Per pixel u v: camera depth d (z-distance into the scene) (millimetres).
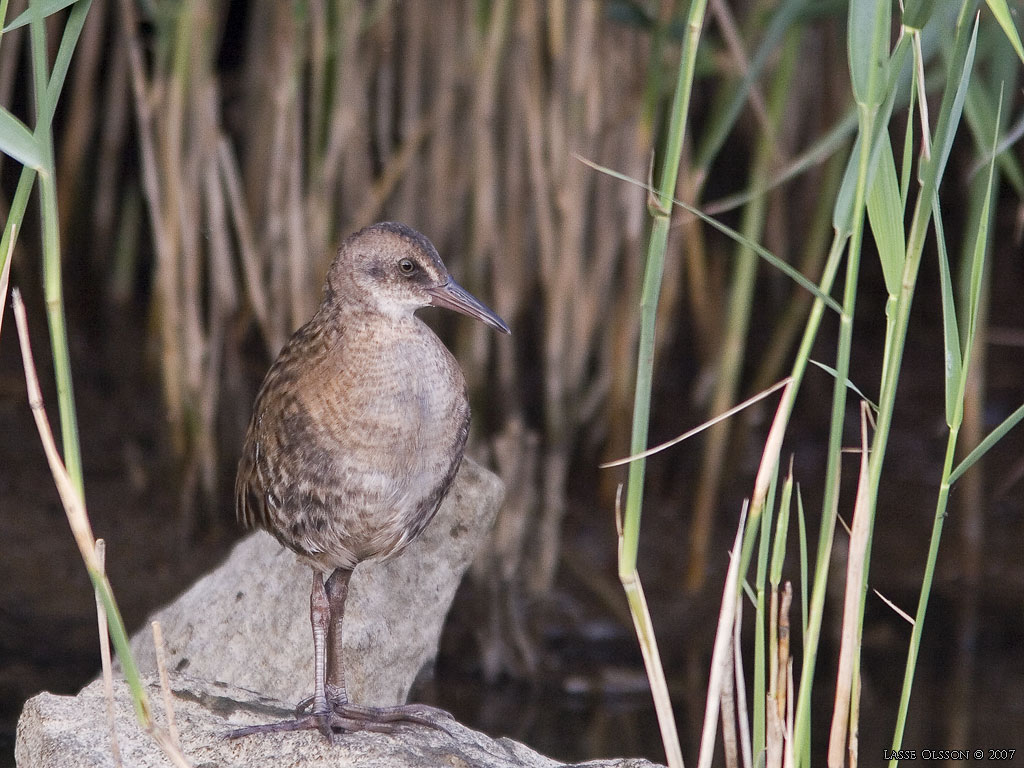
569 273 11156
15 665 9508
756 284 15930
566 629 10820
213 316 11266
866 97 4414
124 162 14852
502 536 10289
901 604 11203
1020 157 15789
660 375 13156
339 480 6027
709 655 10555
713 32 11852
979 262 4785
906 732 9289
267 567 7316
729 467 12859
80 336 14203
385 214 12125
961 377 4820
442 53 11086
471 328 11641
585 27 10617
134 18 10664
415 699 9703
